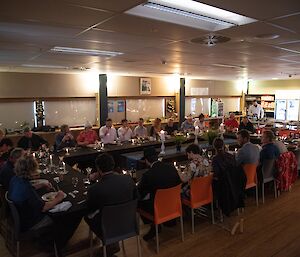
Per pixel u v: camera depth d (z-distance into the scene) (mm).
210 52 4457
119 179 2709
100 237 2648
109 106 9383
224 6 2174
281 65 6375
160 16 2535
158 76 10039
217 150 3750
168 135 7203
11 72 7465
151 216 3135
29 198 2670
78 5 2137
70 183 3465
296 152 5305
